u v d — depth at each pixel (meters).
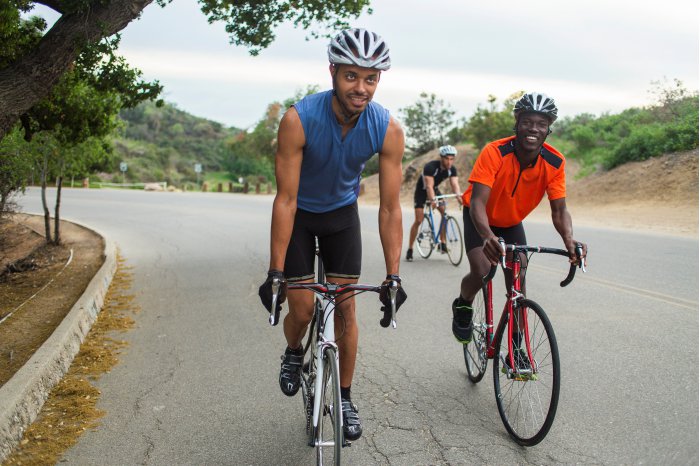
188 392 4.36
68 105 7.90
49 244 11.95
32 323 5.76
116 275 8.82
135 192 33.12
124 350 5.31
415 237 9.76
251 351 5.29
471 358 4.50
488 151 3.89
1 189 8.70
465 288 4.24
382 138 3.18
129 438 3.65
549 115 3.69
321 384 2.95
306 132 3.11
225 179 91.00
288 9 8.43
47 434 3.68
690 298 6.74
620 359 4.84
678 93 22.44
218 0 8.20
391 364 4.91
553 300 6.82
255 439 3.64
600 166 22.34
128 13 5.75
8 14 5.48
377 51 2.88
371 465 3.33
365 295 7.38
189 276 8.76
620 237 11.98
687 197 17.17
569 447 3.46
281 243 3.15
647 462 3.27
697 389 4.19
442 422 3.84
